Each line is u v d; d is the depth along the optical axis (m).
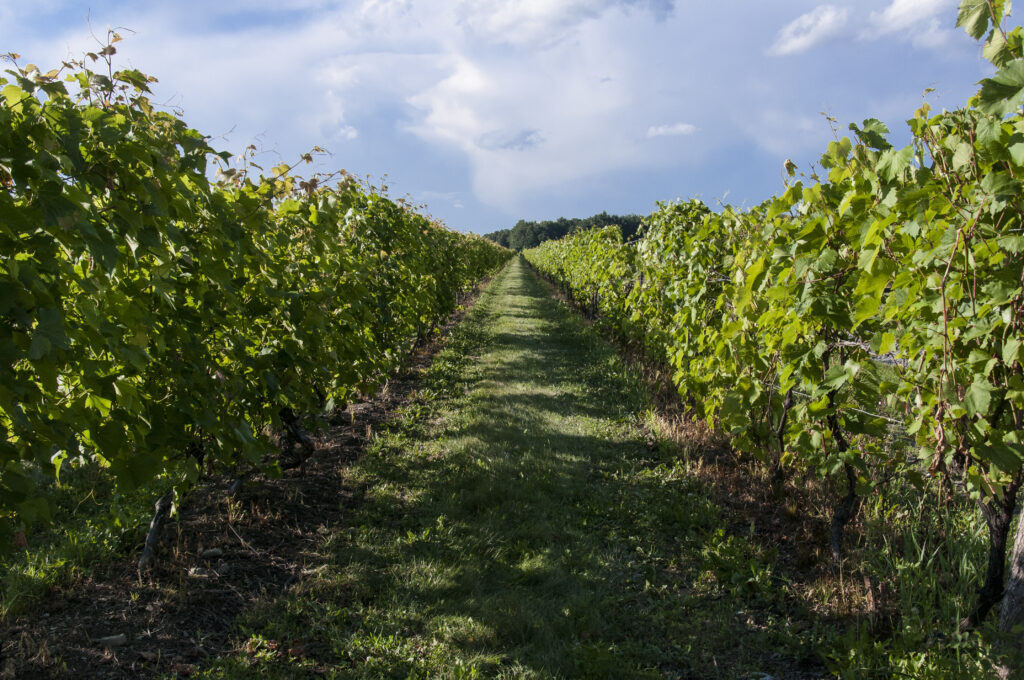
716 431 5.46
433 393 6.85
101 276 2.00
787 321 3.27
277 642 2.59
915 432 2.49
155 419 2.46
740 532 3.79
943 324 2.29
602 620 2.89
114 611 2.68
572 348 10.22
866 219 2.57
